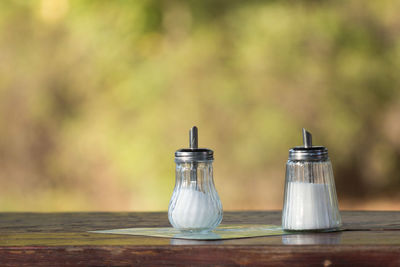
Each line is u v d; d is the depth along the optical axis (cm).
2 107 704
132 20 688
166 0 691
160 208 645
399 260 117
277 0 680
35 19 711
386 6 680
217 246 121
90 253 126
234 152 644
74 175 686
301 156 138
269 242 124
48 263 127
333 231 139
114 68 684
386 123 670
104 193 670
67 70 696
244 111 649
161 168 648
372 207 667
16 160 703
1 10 711
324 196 139
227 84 654
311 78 658
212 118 648
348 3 682
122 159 661
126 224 164
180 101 654
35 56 704
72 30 700
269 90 654
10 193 702
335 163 669
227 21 680
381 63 675
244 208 641
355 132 665
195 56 668
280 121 646
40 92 700
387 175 673
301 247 120
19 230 155
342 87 665
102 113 679
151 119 653
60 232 150
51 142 696
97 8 696
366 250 118
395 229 143
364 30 679
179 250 123
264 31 668
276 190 640
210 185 142
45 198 692
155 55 682
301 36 667
